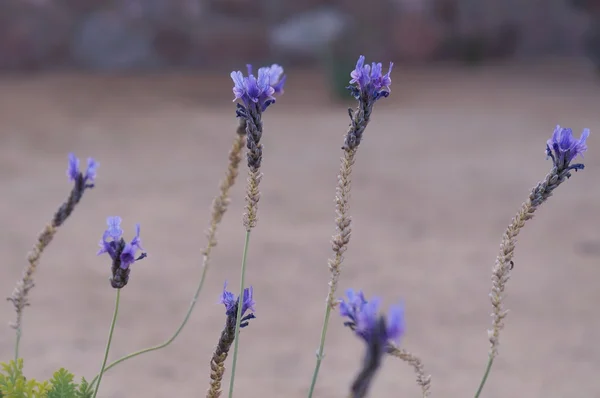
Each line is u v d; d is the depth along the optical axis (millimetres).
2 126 13195
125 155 11977
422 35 20406
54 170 11039
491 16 20875
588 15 21312
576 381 5484
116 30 18859
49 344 5816
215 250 8141
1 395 2760
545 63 20594
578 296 7062
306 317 6598
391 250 8203
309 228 8930
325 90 17531
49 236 2846
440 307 6793
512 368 5699
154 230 8664
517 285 7328
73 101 15359
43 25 18203
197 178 10852
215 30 19531
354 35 20062
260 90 2354
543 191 2379
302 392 5234
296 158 12086
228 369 5582
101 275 7352
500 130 13922
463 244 8438
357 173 11273
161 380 5340
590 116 14820
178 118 14469
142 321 6387
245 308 2375
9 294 6723
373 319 1596
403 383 5449
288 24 20031
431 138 13422
